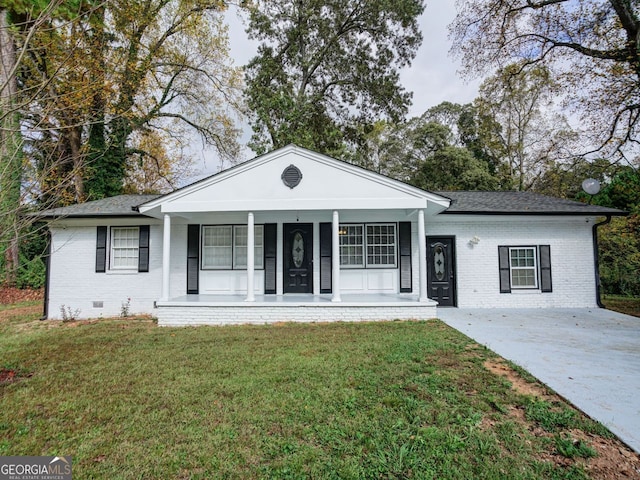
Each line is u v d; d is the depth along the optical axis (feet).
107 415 12.58
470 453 10.09
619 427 11.30
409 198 29.96
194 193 30.81
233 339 23.75
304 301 30.55
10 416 12.61
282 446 10.48
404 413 12.35
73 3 15.06
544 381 15.07
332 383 15.14
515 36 45.37
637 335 23.22
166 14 56.80
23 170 17.57
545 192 76.13
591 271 35.42
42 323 32.58
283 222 35.70
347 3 71.20
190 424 11.87
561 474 9.16
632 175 43.62
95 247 35.60
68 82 19.11
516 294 35.50
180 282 35.53
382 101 75.92
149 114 60.95
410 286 35.06
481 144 95.14
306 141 69.21
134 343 23.07
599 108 43.37
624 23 38.65
